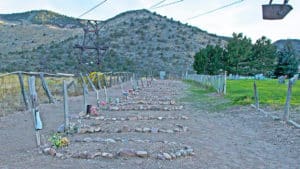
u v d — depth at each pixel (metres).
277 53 80.00
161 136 10.93
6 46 107.56
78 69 55.16
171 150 8.66
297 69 79.69
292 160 8.71
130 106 19.20
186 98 25.80
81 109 17.95
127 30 133.75
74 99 23.08
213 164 8.05
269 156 9.05
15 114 15.39
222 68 65.19
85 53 77.50
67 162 7.80
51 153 8.41
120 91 32.69
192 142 10.23
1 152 8.83
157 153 8.36
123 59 97.94
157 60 105.69
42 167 7.46
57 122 13.55
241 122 14.38
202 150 9.27
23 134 11.21
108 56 94.81
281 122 13.56
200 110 18.50
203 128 12.79
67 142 9.04
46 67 63.91
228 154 9.10
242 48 66.25
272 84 40.66
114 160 7.95
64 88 11.62
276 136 11.43
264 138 11.26
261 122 14.00
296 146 10.08
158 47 118.81
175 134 11.37
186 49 122.00
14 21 166.00
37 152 8.68
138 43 120.38
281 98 21.09
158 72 92.31
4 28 129.25
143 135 10.98
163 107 19.05
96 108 16.70
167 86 45.06
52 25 146.50
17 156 8.39
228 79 59.69
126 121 13.61
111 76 41.16
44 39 120.38
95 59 70.00
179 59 110.38
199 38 136.88
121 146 8.77
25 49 100.75
